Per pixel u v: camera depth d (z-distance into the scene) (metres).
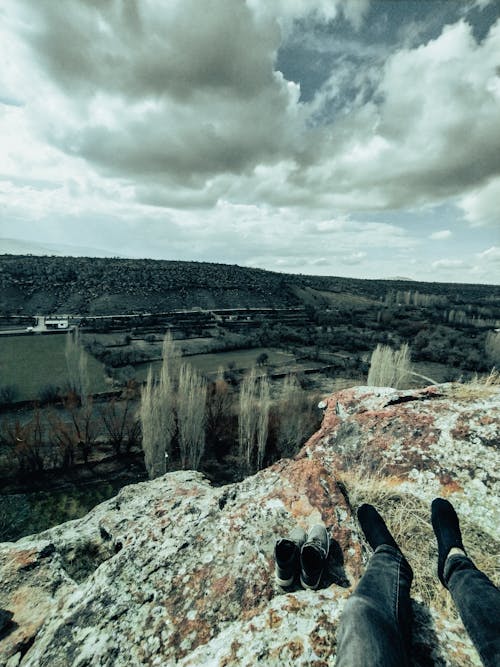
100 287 100.81
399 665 1.22
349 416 4.04
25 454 23.05
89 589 2.35
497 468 2.73
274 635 1.61
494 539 2.25
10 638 2.25
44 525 20.06
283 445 26.70
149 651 1.80
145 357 50.19
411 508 2.60
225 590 2.07
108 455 26.66
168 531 2.71
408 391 4.20
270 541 2.35
